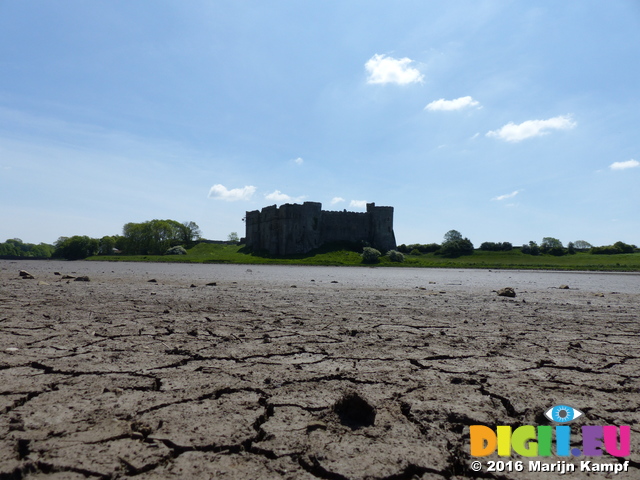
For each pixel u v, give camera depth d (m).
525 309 11.45
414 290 18.55
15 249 157.62
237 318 8.51
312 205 95.06
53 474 2.48
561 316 9.97
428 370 4.90
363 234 103.44
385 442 3.03
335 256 88.56
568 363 5.29
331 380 4.45
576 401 3.92
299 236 92.38
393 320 8.75
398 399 3.92
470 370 4.91
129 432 3.06
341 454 2.82
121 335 6.47
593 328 8.12
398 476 2.57
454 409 3.67
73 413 3.38
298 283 22.34
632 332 7.68
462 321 8.81
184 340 6.22
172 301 11.39
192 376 4.46
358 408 3.41
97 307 9.71
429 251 119.00
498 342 6.55
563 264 85.25
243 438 3.00
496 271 61.66
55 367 4.64
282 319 8.51
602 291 20.55
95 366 4.73
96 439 2.93
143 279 22.52
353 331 7.16
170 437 2.99
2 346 5.57
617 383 4.49
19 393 3.81
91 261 78.75
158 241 101.25
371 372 4.77
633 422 3.48
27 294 12.31
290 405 3.68
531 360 5.42
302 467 2.65
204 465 2.64
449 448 2.98
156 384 4.20
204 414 3.44
